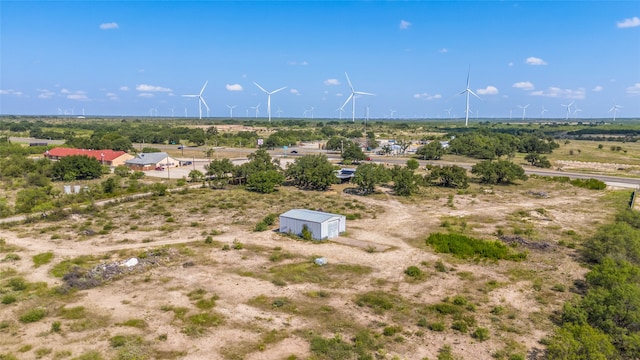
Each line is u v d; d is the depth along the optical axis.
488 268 44.44
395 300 36.50
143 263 44.22
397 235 56.62
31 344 28.94
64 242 52.03
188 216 66.38
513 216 67.69
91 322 32.03
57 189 86.75
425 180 98.12
